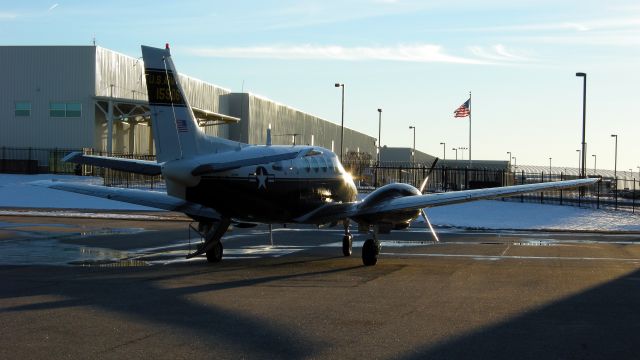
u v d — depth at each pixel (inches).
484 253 832.3
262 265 690.8
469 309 448.1
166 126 656.4
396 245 935.7
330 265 696.4
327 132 4532.5
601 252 854.5
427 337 366.6
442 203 681.6
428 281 580.1
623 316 429.1
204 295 495.8
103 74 2370.8
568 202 2215.8
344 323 401.1
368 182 2559.1
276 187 695.1
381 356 327.3
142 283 552.1
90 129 2319.1
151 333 370.9
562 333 378.6
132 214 1508.4
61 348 336.8
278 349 339.0
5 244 870.4
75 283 549.0
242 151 684.1
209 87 3002.0
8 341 350.6
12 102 2354.8
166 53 660.1
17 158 2342.5
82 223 1232.2
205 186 657.6
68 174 2299.5
